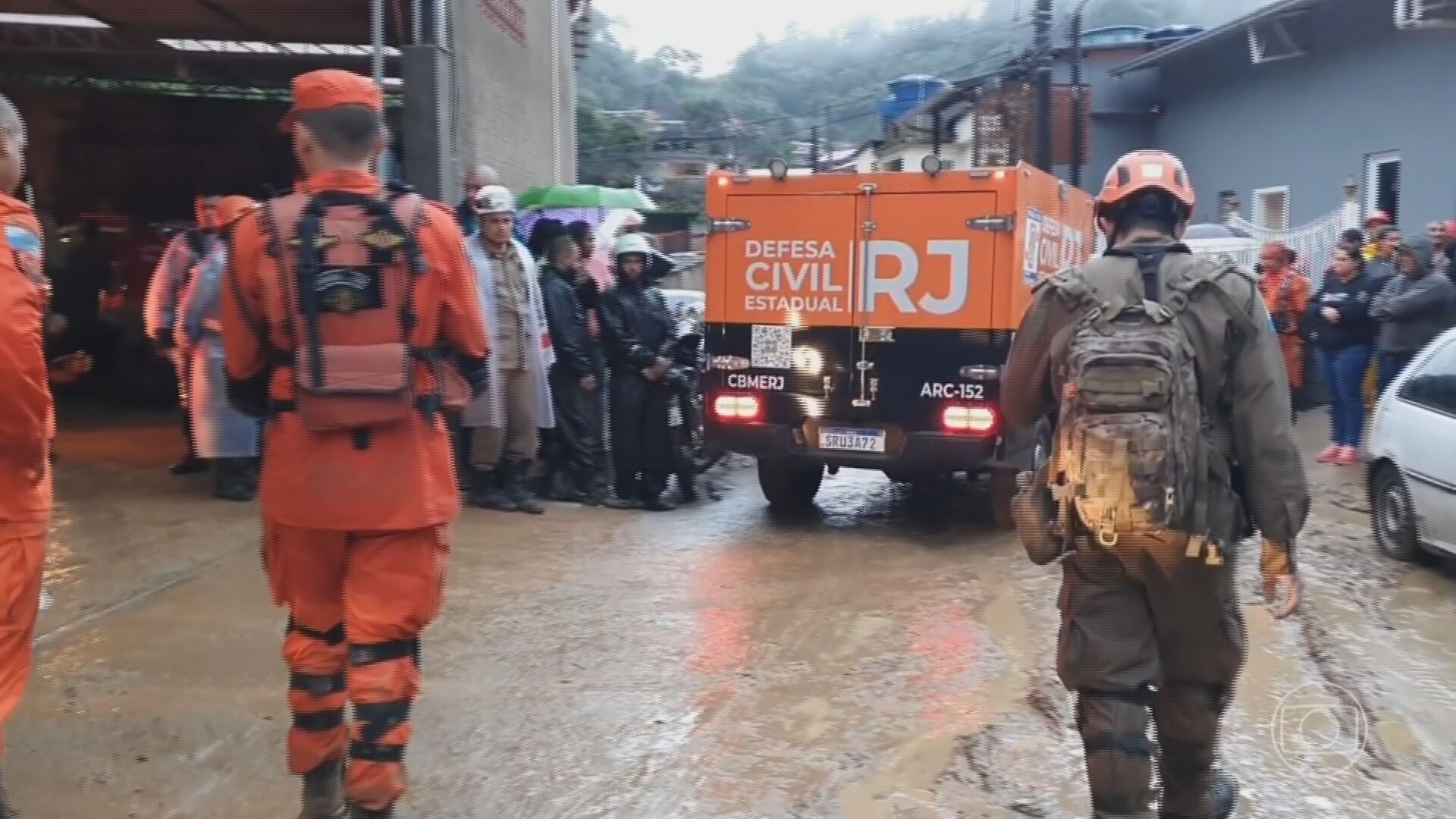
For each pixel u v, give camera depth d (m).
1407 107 17.70
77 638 5.72
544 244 9.81
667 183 45.44
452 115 11.21
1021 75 25.39
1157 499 2.95
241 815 4.04
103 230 14.26
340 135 3.38
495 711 4.99
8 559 3.55
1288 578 3.28
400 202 3.41
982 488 10.35
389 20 12.28
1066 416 3.12
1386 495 7.51
